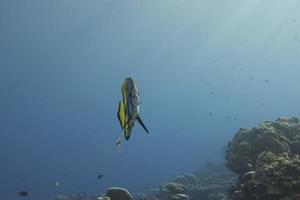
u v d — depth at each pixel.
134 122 3.11
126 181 68.19
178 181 22.80
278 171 8.22
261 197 8.16
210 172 29.41
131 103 3.14
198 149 98.31
